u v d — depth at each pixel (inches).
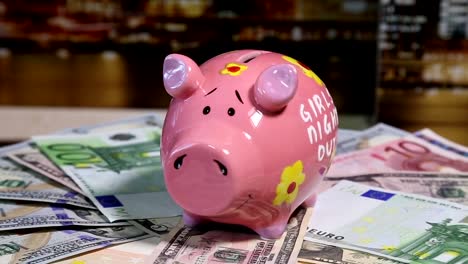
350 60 49.1
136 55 50.8
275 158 20.3
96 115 51.6
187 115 20.7
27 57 51.4
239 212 20.7
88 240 21.8
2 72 51.8
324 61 49.3
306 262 20.2
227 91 20.6
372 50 48.8
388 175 29.1
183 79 20.8
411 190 27.3
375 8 47.8
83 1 49.8
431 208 24.5
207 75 21.5
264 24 48.8
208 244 21.5
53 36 50.8
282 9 48.3
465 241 21.4
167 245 21.3
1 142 51.6
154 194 26.0
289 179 21.0
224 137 19.5
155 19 49.6
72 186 26.8
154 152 31.7
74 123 51.6
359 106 50.1
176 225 23.1
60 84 51.8
